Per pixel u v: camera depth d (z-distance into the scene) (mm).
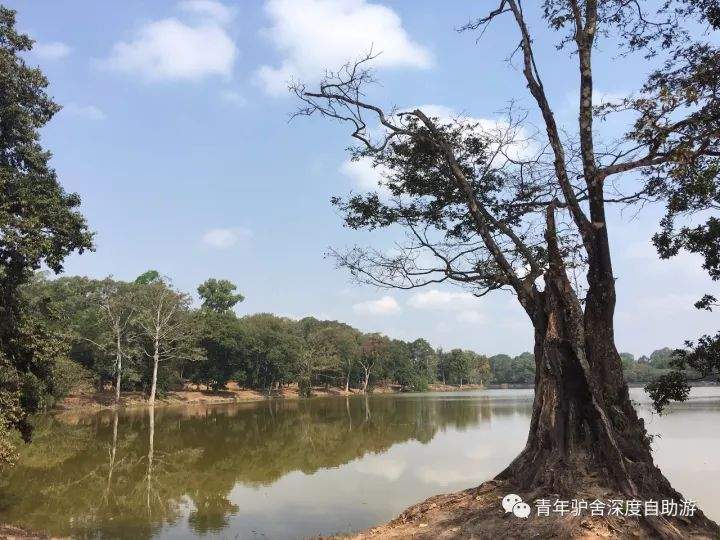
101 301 59312
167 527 15195
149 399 62531
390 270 13812
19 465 25125
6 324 18859
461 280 13305
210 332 72625
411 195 13789
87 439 33562
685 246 11312
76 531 14875
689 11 10023
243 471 23609
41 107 21703
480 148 13195
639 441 9133
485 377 156875
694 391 82812
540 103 10430
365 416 49406
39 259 18516
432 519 9469
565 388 9586
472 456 25562
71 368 46625
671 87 9609
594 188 9641
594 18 9898
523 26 10734
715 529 8477
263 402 73188
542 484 8984
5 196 18281
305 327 106625
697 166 8742
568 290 9969
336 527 14719
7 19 20609
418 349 133875
